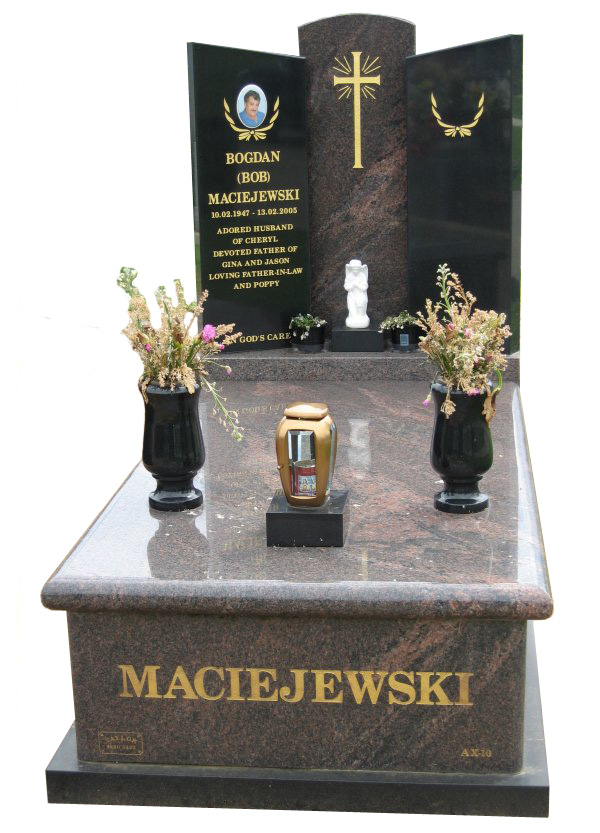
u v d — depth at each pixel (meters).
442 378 4.05
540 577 3.73
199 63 5.37
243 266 5.62
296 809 3.80
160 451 4.13
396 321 5.62
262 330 5.70
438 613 3.66
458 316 4.04
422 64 5.44
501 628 3.71
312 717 3.80
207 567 3.81
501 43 5.22
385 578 3.72
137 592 3.73
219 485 4.38
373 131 5.62
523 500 4.19
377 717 3.79
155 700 3.83
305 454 3.88
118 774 3.83
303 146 5.61
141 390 4.11
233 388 5.46
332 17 5.52
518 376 5.44
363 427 4.90
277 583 3.72
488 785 3.75
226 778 3.81
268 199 5.59
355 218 5.70
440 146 5.46
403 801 3.77
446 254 5.55
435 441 4.09
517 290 5.43
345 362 5.54
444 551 3.87
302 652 3.77
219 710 3.82
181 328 4.05
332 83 5.58
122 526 4.08
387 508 4.16
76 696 3.85
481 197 5.40
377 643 3.74
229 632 3.77
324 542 3.91
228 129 5.47
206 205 5.50
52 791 3.86
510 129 5.27
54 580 3.78
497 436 4.75
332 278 5.77
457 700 3.76
